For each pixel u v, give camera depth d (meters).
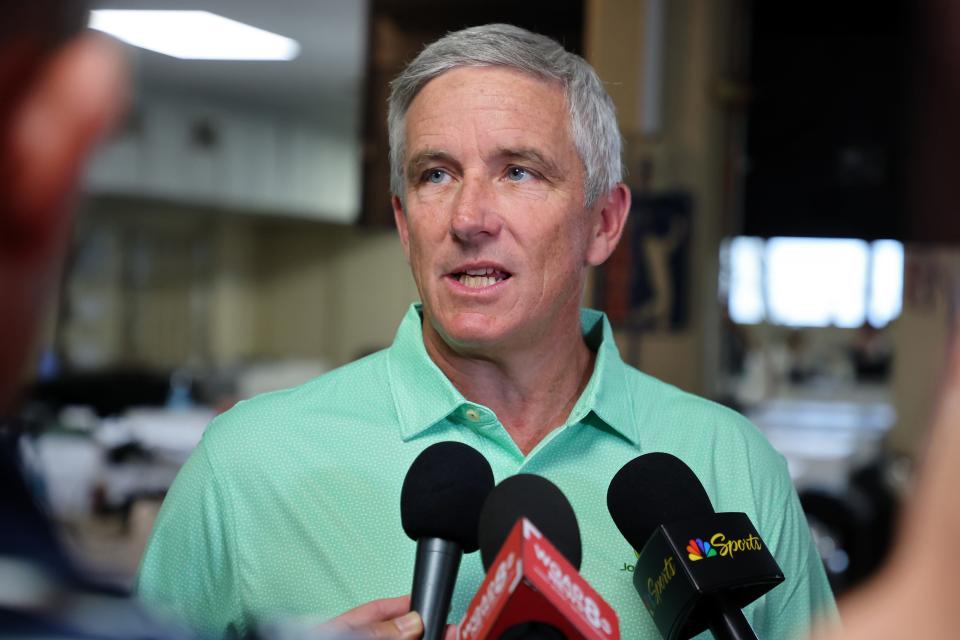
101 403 7.40
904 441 5.77
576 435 1.58
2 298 0.39
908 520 0.37
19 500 0.45
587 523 1.51
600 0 4.04
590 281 4.33
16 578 0.43
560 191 1.51
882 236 4.71
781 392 9.21
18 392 0.42
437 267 1.50
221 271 10.80
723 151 4.59
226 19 5.88
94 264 8.75
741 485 1.60
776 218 4.85
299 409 1.60
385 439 1.56
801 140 4.80
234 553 1.53
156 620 0.45
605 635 0.91
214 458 1.58
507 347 1.52
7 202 0.38
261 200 9.62
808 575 1.65
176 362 9.80
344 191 11.07
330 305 11.34
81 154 0.39
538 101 1.50
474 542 1.18
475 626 0.94
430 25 4.23
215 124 8.87
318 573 1.49
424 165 1.51
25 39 0.38
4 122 0.38
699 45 4.35
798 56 4.78
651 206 4.27
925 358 5.50
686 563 1.19
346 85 8.03
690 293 4.30
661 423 1.63
